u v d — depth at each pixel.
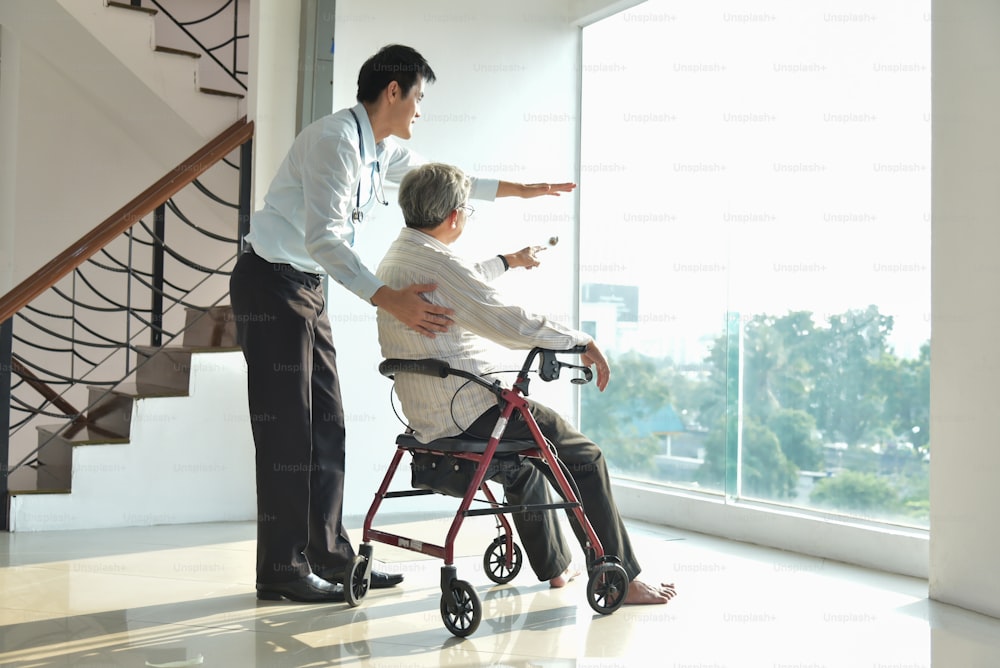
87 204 6.16
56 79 6.09
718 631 2.43
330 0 4.20
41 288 3.96
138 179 6.27
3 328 3.93
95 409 4.33
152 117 5.30
